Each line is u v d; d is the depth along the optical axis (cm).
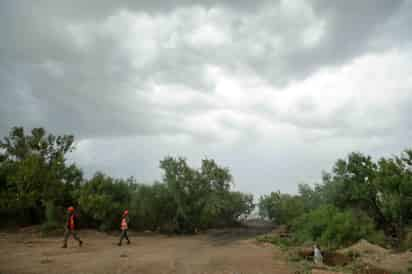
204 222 3425
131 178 3719
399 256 1548
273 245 2116
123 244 2000
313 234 2322
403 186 2552
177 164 3306
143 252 1622
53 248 1658
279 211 4372
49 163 3422
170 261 1336
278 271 1197
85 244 1875
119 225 3058
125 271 1102
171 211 3303
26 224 3077
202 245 2098
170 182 3200
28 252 1497
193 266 1259
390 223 2927
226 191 3419
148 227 3303
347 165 3219
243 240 2498
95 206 2770
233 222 4912
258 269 1224
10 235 2297
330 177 3447
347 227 2131
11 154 3388
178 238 2686
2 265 1153
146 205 3188
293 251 1744
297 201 3675
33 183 2939
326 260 1697
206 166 3397
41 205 3120
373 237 2212
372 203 3016
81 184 3306
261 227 4669
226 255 1583
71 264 1193
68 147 3594
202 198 3272
